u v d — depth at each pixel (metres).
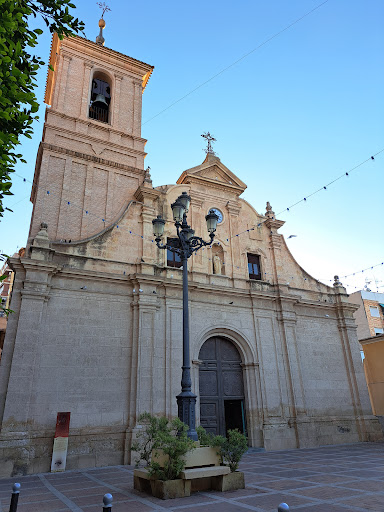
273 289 20.91
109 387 14.88
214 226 11.88
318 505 7.22
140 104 22.81
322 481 9.60
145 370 15.43
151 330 16.19
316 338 21.08
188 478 8.34
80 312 15.39
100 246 16.97
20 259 14.55
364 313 37.78
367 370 25.12
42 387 13.74
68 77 20.70
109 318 15.87
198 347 17.36
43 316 14.58
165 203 19.47
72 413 13.93
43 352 14.19
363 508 6.90
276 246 22.00
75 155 18.88
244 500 7.80
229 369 18.41
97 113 21.69
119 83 22.48
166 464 8.59
